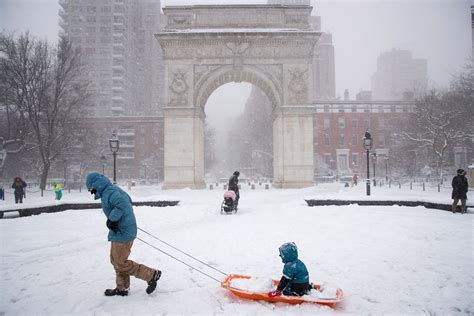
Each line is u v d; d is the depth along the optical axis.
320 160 71.00
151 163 80.62
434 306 5.59
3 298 5.99
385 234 11.62
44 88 40.53
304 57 39.06
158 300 5.85
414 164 60.41
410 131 58.72
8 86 41.16
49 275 7.33
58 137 43.56
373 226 13.13
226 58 38.91
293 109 38.69
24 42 40.00
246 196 29.23
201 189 38.44
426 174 52.78
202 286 6.61
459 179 16.38
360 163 74.94
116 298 5.95
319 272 7.38
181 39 38.69
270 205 22.22
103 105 99.00
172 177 38.00
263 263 8.16
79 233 12.21
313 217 15.73
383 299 5.88
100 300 5.85
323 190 35.09
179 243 10.43
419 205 18.70
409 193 30.16
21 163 58.97
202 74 39.00
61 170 70.06
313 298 5.58
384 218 14.94
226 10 39.72
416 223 13.61
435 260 8.30
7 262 8.41
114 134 25.09
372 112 76.19
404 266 7.78
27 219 15.52
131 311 5.37
